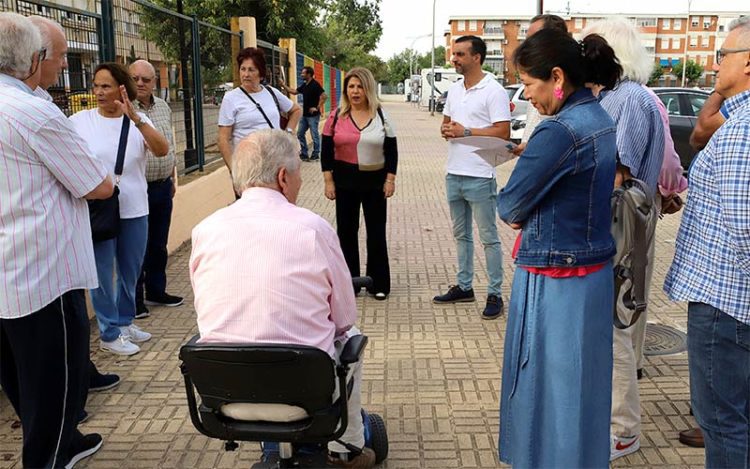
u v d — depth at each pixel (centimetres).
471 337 476
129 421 361
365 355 445
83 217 294
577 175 241
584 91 248
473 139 402
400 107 5244
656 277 620
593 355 255
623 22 314
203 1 2009
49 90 469
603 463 263
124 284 450
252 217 239
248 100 553
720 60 247
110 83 414
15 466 321
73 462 318
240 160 249
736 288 230
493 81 489
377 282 556
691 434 335
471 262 543
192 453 331
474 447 335
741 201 217
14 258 265
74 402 294
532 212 252
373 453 309
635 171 306
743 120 220
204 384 228
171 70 760
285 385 223
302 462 293
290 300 231
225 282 233
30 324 274
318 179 1216
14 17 265
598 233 251
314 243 236
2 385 296
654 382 401
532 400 259
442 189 1141
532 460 263
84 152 278
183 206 738
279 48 1527
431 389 396
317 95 1448
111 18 562
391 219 892
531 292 258
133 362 433
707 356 242
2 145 258
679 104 1170
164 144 441
